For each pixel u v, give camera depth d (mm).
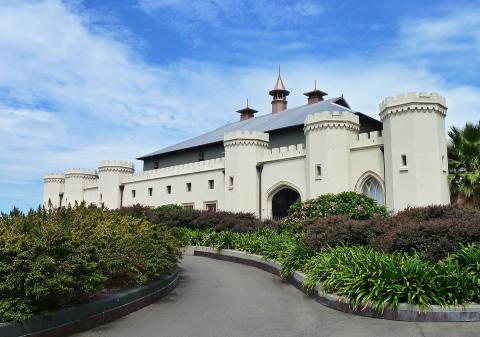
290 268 11664
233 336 6848
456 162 24266
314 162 27828
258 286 11453
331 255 9703
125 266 8773
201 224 22766
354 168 27359
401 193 23656
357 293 7883
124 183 44469
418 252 8797
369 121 33344
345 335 6645
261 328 7270
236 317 8078
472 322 6898
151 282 9898
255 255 15477
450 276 7387
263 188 31984
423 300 7156
